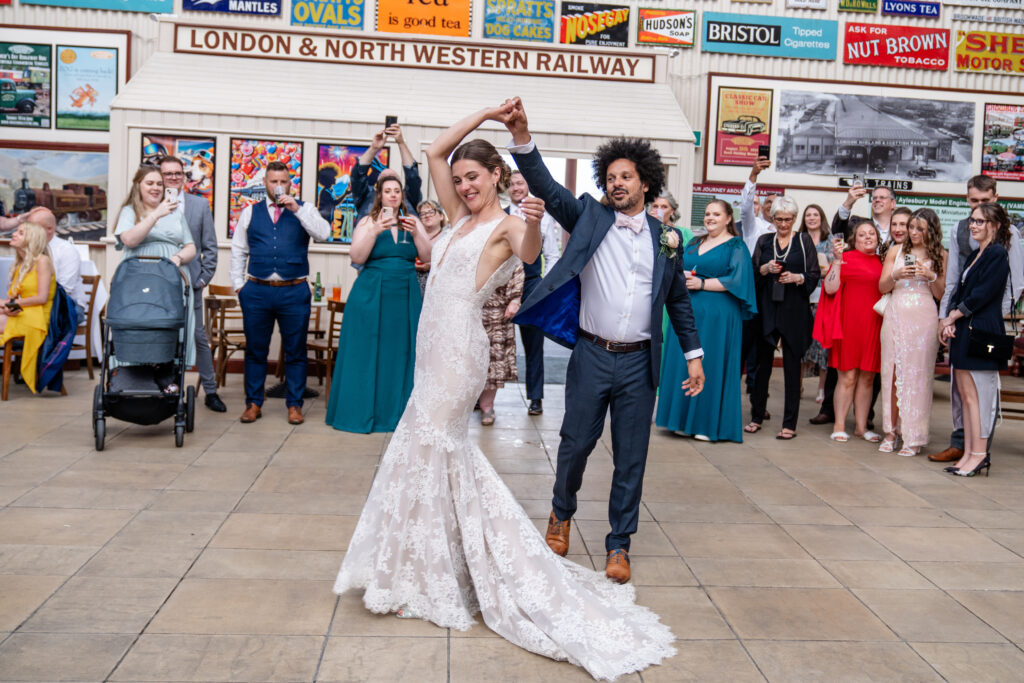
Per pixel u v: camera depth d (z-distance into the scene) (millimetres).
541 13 10289
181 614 3064
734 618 3223
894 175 10797
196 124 8547
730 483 5172
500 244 3141
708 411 6301
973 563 3912
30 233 7039
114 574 3400
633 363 3559
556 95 9156
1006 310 5609
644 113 9203
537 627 2945
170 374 5660
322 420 6461
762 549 4016
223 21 9836
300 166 8688
